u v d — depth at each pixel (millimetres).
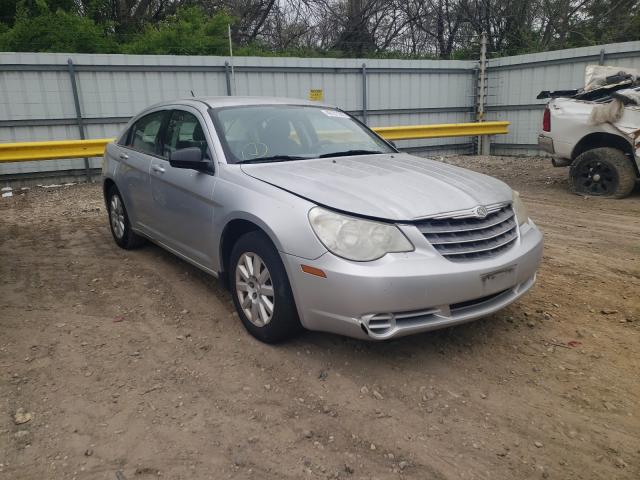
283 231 3203
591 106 8445
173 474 2420
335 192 3277
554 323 3945
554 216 7355
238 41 22922
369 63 13523
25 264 5453
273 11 23891
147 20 21578
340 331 3111
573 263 5289
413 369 3307
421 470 2453
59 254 5805
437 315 3105
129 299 4445
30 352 3531
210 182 3910
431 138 14172
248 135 4223
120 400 2988
